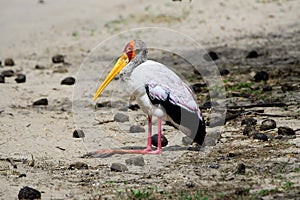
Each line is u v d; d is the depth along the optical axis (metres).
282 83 17.86
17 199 10.16
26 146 13.06
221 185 10.44
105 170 11.57
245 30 26.45
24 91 18.14
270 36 25.20
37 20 30.83
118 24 28.27
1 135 13.77
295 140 12.70
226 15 28.83
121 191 10.28
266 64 20.44
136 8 30.92
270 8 29.95
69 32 27.64
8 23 30.59
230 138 13.07
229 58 21.66
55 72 20.58
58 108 16.17
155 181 10.84
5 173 11.45
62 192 10.42
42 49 24.92
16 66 22.02
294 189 10.06
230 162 11.62
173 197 9.91
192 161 11.87
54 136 13.72
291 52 22.17
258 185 10.34
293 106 15.37
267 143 12.60
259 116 14.57
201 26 27.17
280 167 11.16
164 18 28.64
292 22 27.38
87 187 10.64
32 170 11.62
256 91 16.95
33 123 14.71
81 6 33.19
